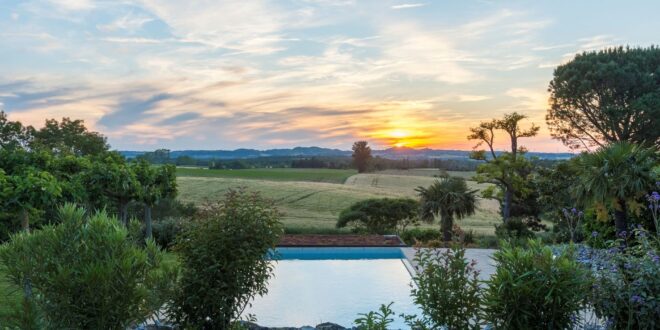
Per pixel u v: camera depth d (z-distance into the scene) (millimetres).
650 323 4094
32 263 3703
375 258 15133
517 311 3943
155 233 13992
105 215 4055
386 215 22484
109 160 14172
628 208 7547
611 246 4844
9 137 26750
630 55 24953
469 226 28578
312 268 13406
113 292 3646
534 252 4203
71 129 29281
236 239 5145
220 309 5074
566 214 7793
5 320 3910
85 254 3752
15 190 8516
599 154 7316
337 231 21594
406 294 10234
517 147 22781
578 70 25141
